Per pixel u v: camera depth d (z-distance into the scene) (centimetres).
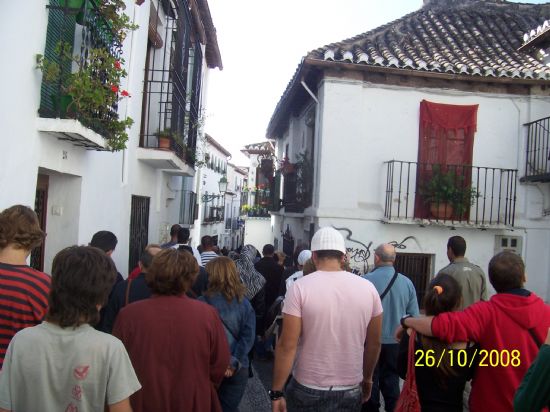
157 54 990
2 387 200
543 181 920
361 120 916
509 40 1098
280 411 329
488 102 948
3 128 385
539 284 941
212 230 3092
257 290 618
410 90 932
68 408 201
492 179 940
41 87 453
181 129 995
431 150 937
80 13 454
